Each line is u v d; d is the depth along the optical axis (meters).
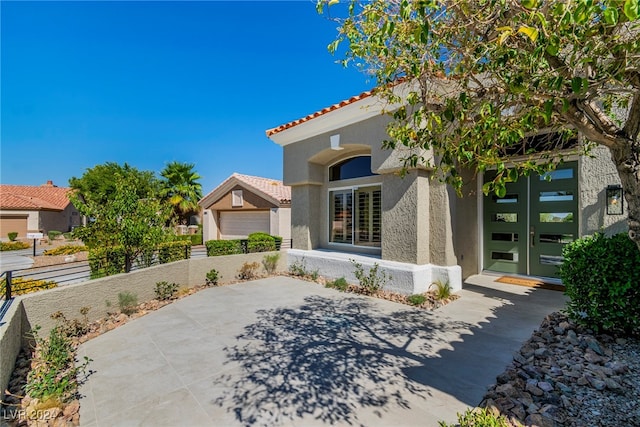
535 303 6.80
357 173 10.29
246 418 3.18
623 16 2.14
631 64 2.52
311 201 11.16
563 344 4.55
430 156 7.66
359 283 8.82
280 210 18.80
